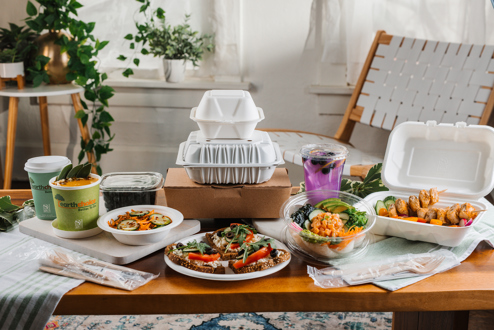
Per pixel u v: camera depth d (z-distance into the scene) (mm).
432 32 2311
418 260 858
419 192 1033
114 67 2584
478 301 788
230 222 1067
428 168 1093
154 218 944
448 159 1080
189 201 1022
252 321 1539
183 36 2508
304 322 1537
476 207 992
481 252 923
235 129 1014
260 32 2502
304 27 2473
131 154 2719
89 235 937
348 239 850
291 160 1902
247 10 2475
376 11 2328
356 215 905
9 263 863
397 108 2143
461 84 1991
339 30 2393
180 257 851
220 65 2549
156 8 2498
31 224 995
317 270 837
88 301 774
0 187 2717
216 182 1017
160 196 1222
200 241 939
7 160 2242
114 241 923
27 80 2334
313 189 1043
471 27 2215
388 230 958
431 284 801
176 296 774
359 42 2395
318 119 2600
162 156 2717
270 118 2645
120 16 2498
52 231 962
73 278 817
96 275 814
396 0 2297
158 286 798
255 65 2562
